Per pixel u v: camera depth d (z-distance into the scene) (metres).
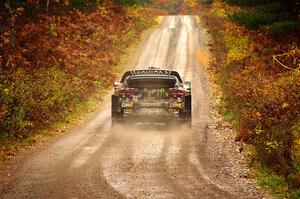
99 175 14.77
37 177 14.75
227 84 34.06
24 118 23.66
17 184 13.98
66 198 12.47
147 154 17.80
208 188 13.21
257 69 34.78
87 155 17.77
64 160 17.03
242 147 18.03
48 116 25.72
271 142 15.48
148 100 22.39
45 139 21.77
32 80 31.62
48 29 48.56
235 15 64.75
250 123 20.59
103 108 30.98
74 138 21.62
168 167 15.73
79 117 27.95
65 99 30.08
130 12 78.44
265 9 62.84
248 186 13.45
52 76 34.72
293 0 58.41
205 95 35.06
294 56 34.44
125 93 22.50
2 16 42.16
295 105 19.97
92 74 41.06
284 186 13.19
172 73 24.64
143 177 14.45
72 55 44.22
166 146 19.34
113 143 20.14
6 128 21.67
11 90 25.44
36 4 54.88
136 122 22.59
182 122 22.69
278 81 26.12
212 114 27.91
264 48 43.41
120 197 12.45
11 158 17.98
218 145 19.36
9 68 32.81
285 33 46.12
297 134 16.28
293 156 14.66
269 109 20.47
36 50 39.12
